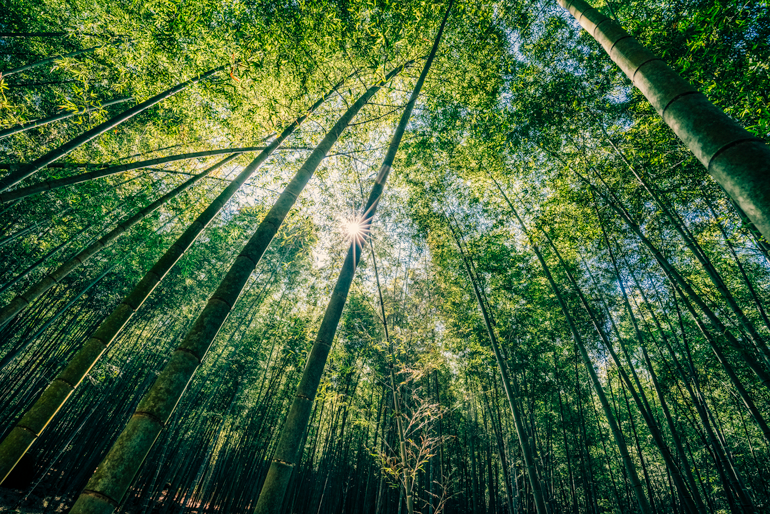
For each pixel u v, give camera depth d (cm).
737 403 857
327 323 226
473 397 1262
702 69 380
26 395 1073
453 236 837
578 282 897
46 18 619
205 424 1328
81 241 948
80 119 411
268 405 1325
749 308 713
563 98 573
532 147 633
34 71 645
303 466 1519
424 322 769
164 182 725
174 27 392
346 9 378
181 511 1028
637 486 503
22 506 877
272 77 416
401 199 868
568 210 658
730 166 106
